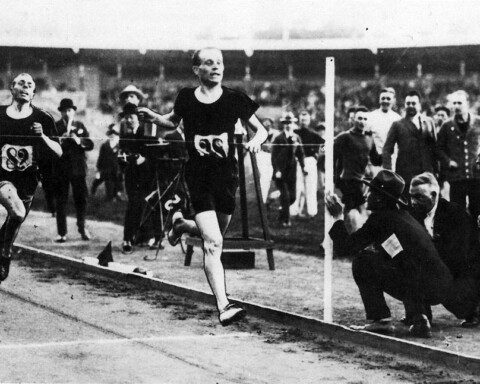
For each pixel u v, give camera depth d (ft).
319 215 66.44
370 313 26.07
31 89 31.78
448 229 27.14
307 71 150.51
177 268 39.63
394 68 146.00
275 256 44.37
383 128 46.85
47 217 62.18
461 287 26.61
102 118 132.77
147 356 22.81
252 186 80.33
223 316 24.66
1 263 31.81
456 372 21.66
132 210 44.32
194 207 26.07
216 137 26.14
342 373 21.42
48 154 33.40
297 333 26.02
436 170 42.22
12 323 26.48
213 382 20.35
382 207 26.09
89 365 21.66
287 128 59.06
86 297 31.40
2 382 19.74
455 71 143.23
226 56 139.03
